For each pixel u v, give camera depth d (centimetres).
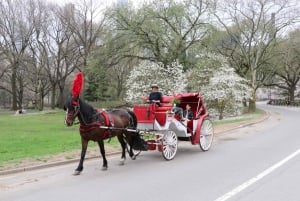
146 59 4281
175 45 4109
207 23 4184
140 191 931
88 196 893
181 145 1767
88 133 1161
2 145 1723
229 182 1007
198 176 1089
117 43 4166
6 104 9156
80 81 1173
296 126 2705
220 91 3306
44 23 6588
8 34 6331
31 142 1834
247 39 5181
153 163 1312
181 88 3112
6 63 7012
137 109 1403
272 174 1099
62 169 1216
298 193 893
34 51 6662
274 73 7294
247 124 2800
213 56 3775
